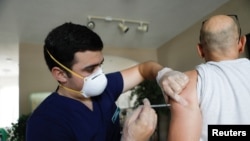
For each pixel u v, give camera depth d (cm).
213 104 86
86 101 107
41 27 402
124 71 126
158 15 394
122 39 472
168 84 92
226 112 84
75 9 358
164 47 511
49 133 91
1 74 677
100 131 105
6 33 416
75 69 94
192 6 375
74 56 91
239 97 85
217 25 93
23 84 448
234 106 85
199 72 93
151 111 73
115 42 485
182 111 90
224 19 94
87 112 104
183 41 455
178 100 90
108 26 415
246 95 85
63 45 90
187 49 444
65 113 99
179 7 374
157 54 532
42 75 458
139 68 126
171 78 92
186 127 88
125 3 352
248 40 309
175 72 97
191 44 434
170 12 388
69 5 346
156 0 349
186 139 88
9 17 366
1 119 754
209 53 97
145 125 69
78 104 103
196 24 423
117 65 506
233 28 94
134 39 478
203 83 90
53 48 93
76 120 100
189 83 92
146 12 382
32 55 460
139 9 371
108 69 500
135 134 69
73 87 101
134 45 509
